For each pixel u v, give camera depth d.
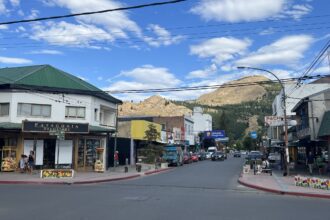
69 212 12.59
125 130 49.31
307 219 11.98
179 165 51.69
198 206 14.44
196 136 97.00
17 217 11.59
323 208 14.71
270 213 13.07
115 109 42.50
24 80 33.59
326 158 37.84
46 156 33.66
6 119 32.56
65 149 34.72
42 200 15.60
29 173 30.45
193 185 24.52
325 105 36.62
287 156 32.12
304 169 40.28
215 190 21.70
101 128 36.91
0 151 32.56
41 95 33.88
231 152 133.88
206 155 79.25
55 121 34.22
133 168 40.81
